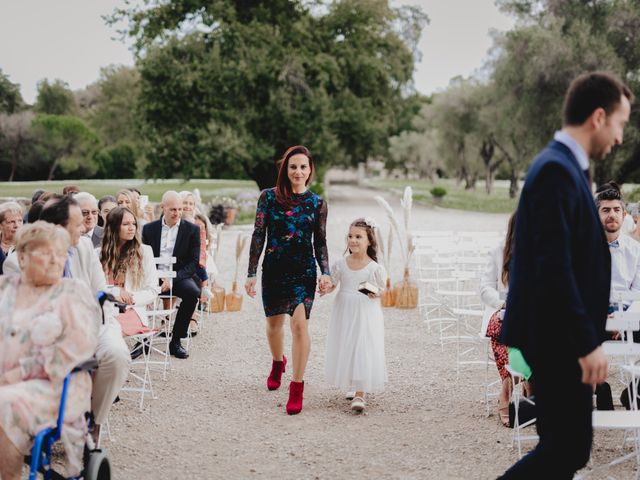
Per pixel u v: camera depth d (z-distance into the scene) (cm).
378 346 498
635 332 495
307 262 512
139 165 3161
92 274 416
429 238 971
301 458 406
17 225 526
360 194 5222
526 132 3005
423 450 419
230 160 2972
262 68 2939
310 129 3106
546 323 253
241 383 570
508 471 282
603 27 2761
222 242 1789
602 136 269
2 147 5566
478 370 611
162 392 541
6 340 316
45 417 305
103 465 330
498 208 3438
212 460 402
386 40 3406
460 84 4272
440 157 5019
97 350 362
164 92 3002
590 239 260
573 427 264
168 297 631
